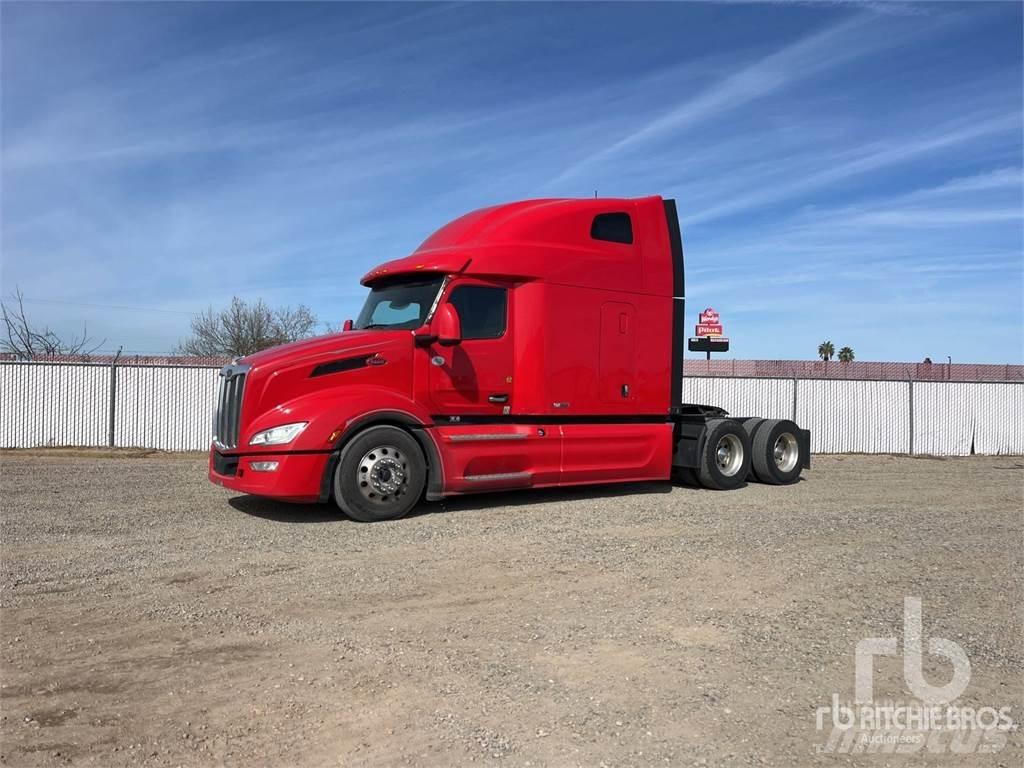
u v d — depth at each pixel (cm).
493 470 918
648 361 1039
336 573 609
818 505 973
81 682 400
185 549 690
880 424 2009
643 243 1046
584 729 349
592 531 776
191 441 1809
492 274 914
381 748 333
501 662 427
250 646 451
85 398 1784
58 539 730
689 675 409
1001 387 2066
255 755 328
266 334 3891
